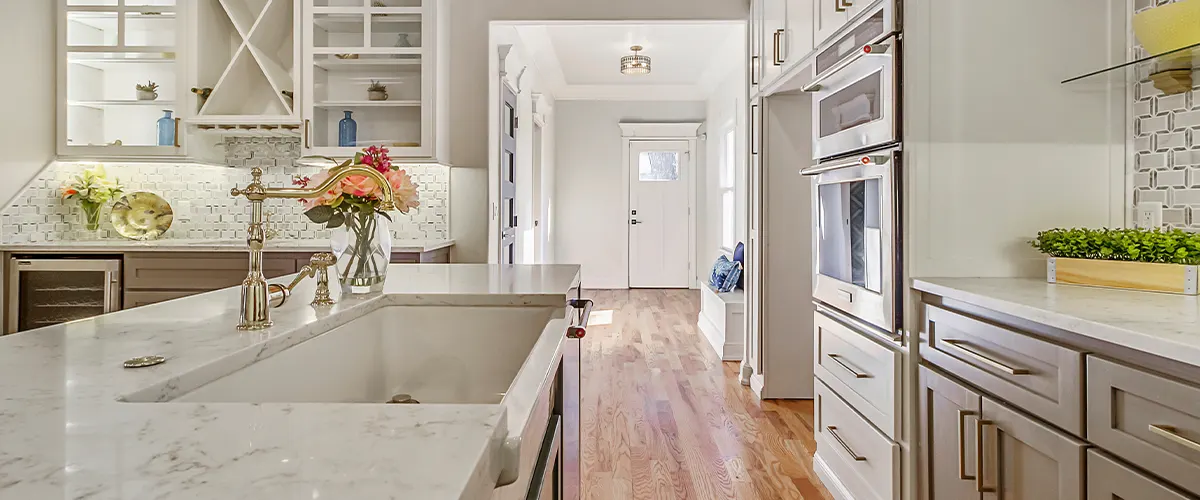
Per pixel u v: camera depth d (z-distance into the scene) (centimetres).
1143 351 108
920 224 189
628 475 258
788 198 356
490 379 167
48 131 368
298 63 367
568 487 150
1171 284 154
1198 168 170
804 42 270
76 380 77
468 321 167
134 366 85
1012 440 144
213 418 60
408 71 374
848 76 219
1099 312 129
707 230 825
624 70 616
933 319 179
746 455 280
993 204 190
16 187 351
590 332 554
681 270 852
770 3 328
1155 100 184
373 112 375
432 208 402
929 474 179
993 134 190
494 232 421
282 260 351
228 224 416
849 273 224
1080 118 193
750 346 386
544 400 103
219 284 350
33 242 362
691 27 555
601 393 372
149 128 381
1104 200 193
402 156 368
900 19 188
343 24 373
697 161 842
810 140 353
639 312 662
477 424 58
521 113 555
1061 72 191
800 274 359
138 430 56
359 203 156
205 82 379
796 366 360
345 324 140
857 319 219
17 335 107
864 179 208
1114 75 186
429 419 59
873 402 205
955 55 189
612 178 846
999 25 190
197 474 46
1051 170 192
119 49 368
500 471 58
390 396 164
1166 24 162
